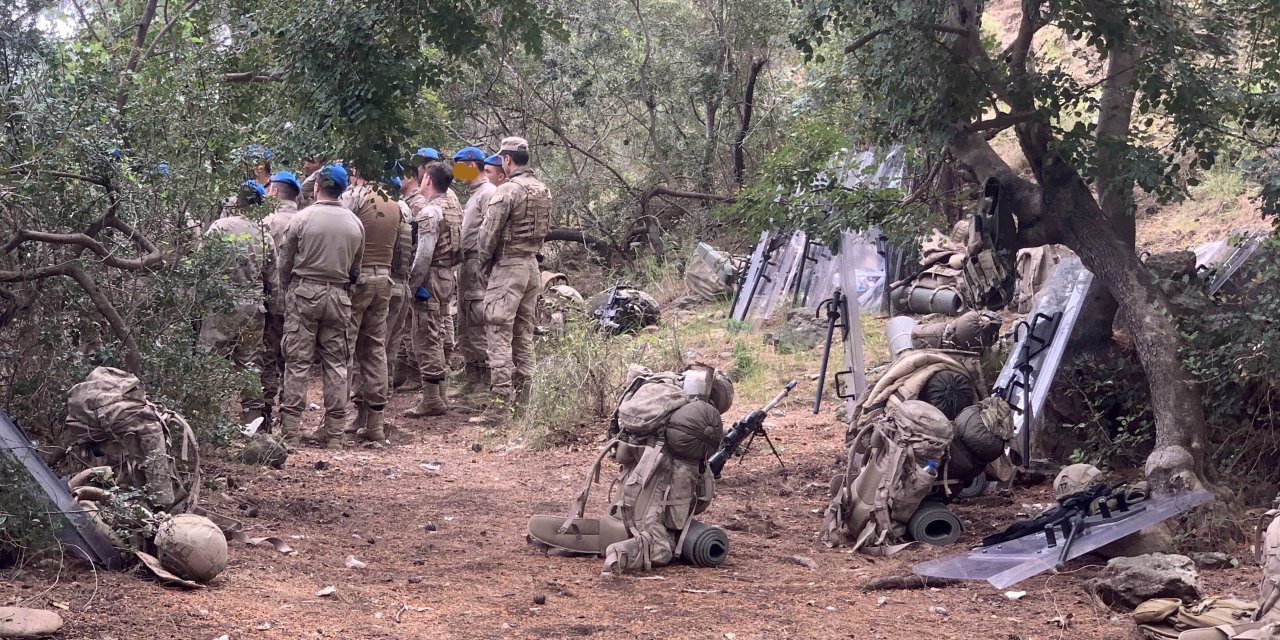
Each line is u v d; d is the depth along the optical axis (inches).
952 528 256.1
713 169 762.8
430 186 454.9
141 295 268.2
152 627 169.9
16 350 242.7
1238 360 247.1
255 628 175.9
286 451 334.0
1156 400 260.7
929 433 249.1
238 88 365.1
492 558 242.4
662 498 237.3
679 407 237.6
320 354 369.7
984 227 296.5
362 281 372.8
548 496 313.3
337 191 362.3
